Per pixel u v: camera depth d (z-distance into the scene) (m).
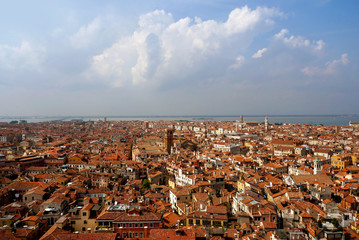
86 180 185.50
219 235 97.75
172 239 86.31
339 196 138.38
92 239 85.62
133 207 111.00
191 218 111.25
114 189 172.25
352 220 102.00
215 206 115.50
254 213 109.31
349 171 198.75
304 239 85.62
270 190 142.62
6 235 91.19
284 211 111.12
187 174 192.12
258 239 87.12
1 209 115.00
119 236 98.25
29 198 145.12
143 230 99.62
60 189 146.38
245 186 156.75
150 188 184.88
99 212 113.06
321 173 188.25
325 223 94.38
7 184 180.62
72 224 105.81
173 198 149.00
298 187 150.38
